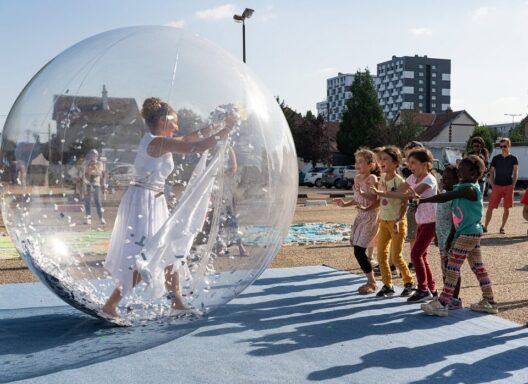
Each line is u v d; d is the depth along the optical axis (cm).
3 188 371
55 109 347
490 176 1032
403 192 496
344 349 375
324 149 4503
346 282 602
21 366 336
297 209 1733
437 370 337
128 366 337
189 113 341
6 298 521
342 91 13362
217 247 356
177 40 368
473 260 478
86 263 351
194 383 312
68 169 342
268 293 545
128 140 338
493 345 385
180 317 373
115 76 343
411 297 509
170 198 345
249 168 355
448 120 5475
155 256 345
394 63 14400
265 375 326
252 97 367
